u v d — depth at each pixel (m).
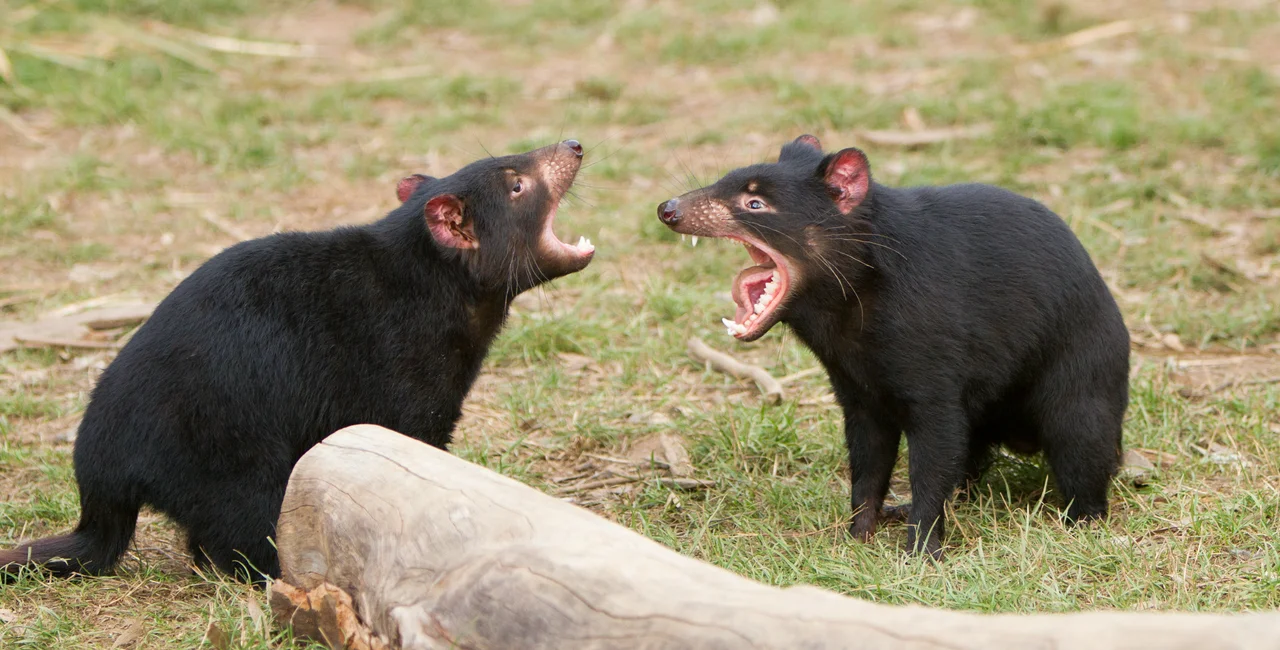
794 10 28.75
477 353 10.26
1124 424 11.94
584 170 19.94
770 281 10.24
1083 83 22.91
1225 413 12.16
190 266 17.42
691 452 11.98
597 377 14.09
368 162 20.81
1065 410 10.27
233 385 9.20
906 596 8.62
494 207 10.02
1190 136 20.23
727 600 5.97
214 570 9.47
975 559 9.20
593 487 11.52
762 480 11.30
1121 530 9.94
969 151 20.34
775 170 9.90
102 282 16.89
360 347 9.61
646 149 21.48
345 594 7.55
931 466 9.95
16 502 11.07
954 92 23.02
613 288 16.36
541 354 14.45
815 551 9.62
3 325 15.40
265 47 26.69
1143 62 24.41
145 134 21.94
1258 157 19.33
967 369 9.93
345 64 26.14
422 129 22.36
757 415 12.34
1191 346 14.34
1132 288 15.92
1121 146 20.16
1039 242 10.19
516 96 24.28
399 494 7.38
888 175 19.27
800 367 14.00
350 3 30.11
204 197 19.78
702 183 19.39
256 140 21.48
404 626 6.96
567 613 6.30
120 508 9.38
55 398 13.64
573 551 6.51
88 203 19.56
